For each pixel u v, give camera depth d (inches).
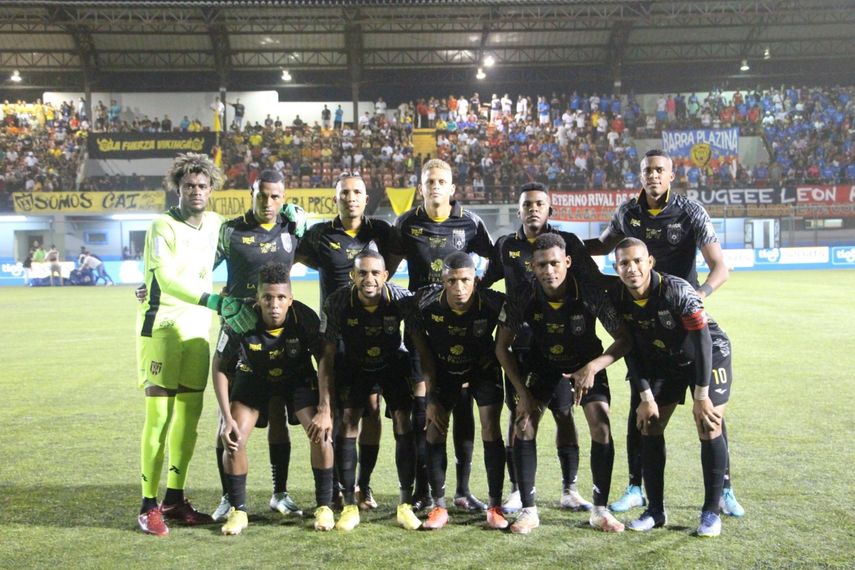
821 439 227.6
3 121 1237.7
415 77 1318.9
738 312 574.9
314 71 1294.3
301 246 199.9
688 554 147.8
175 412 176.2
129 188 1151.0
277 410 181.0
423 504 184.5
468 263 168.1
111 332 521.7
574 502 177.9
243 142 1214.9
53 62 1249.4
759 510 170.7
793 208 1127.0
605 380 175.9
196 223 181.2
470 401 184.1
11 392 318.3
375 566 144.3
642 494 181.9
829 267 1158.3
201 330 179.5
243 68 1275.8
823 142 1240.2
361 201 194.7
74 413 279.1
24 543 157.9
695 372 163.8
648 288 163.6
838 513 167.9
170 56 1252.5
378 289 173.9
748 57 1285.7
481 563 144.9
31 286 1077.1
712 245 181.8
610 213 1123.3
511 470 187.2
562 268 166.2
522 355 183.6
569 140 1254.9
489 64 1275.8
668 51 1284.4
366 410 181.9
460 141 1257.4
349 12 1135.6
